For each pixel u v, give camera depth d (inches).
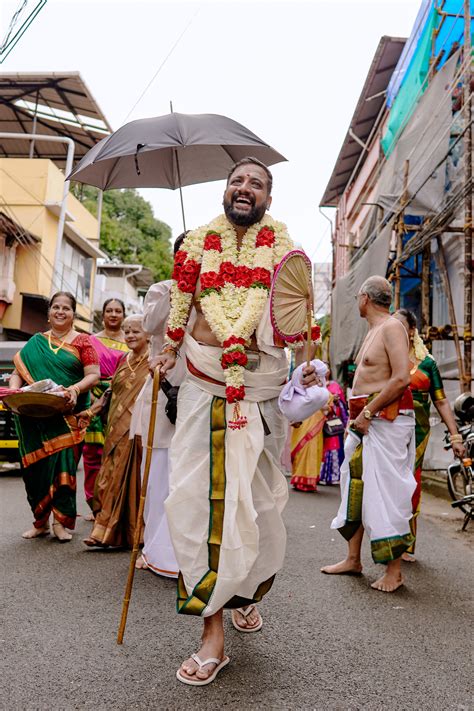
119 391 196.7
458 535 224.4
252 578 108.3
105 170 205.0
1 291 782.5
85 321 970.7
